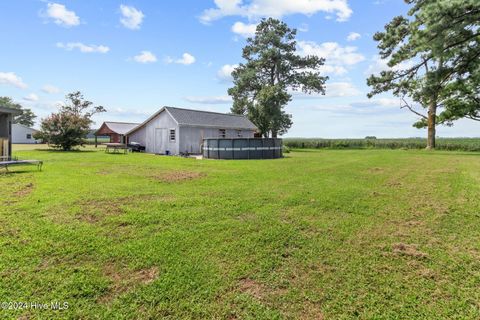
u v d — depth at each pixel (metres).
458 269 3.13
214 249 3.54
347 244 3.78
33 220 4.40
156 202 5.68
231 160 16.31
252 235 4.00
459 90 24.16
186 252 3.44
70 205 5.30
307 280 2.89
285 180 8.66
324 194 6.65
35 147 31.53
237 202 5.77
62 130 23.97
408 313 2.39
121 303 2.46
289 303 2.52
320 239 3.93
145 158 16.95
